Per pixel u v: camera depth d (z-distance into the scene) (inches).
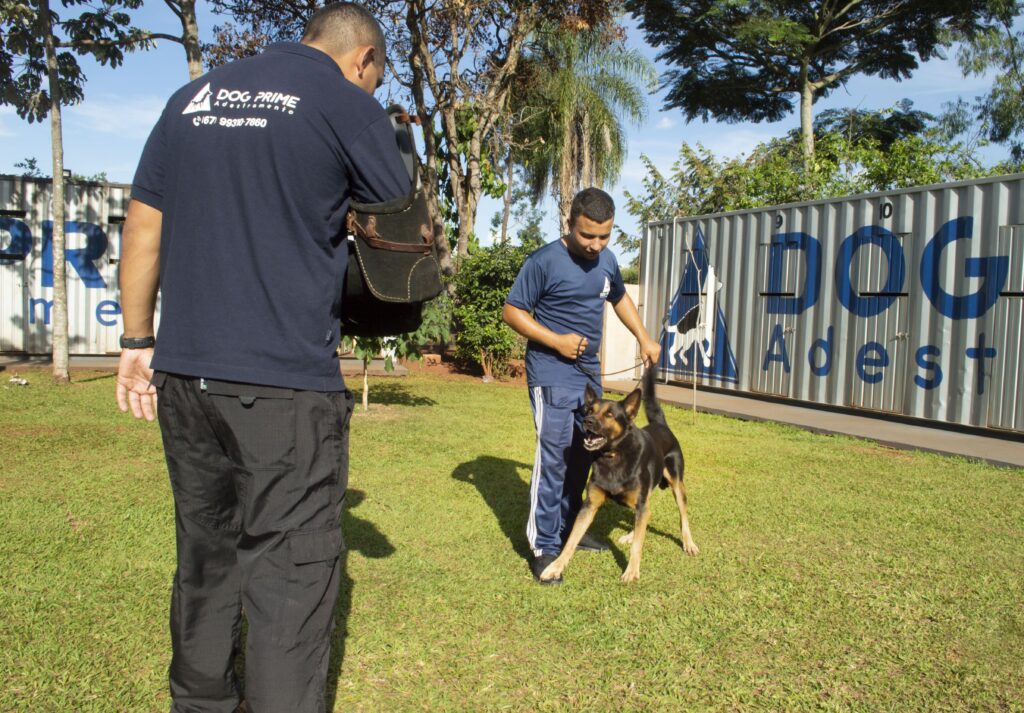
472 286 532.4
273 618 70.7
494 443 283.9
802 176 651.5
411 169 78.0
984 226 316.2
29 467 217.5
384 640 119.4
